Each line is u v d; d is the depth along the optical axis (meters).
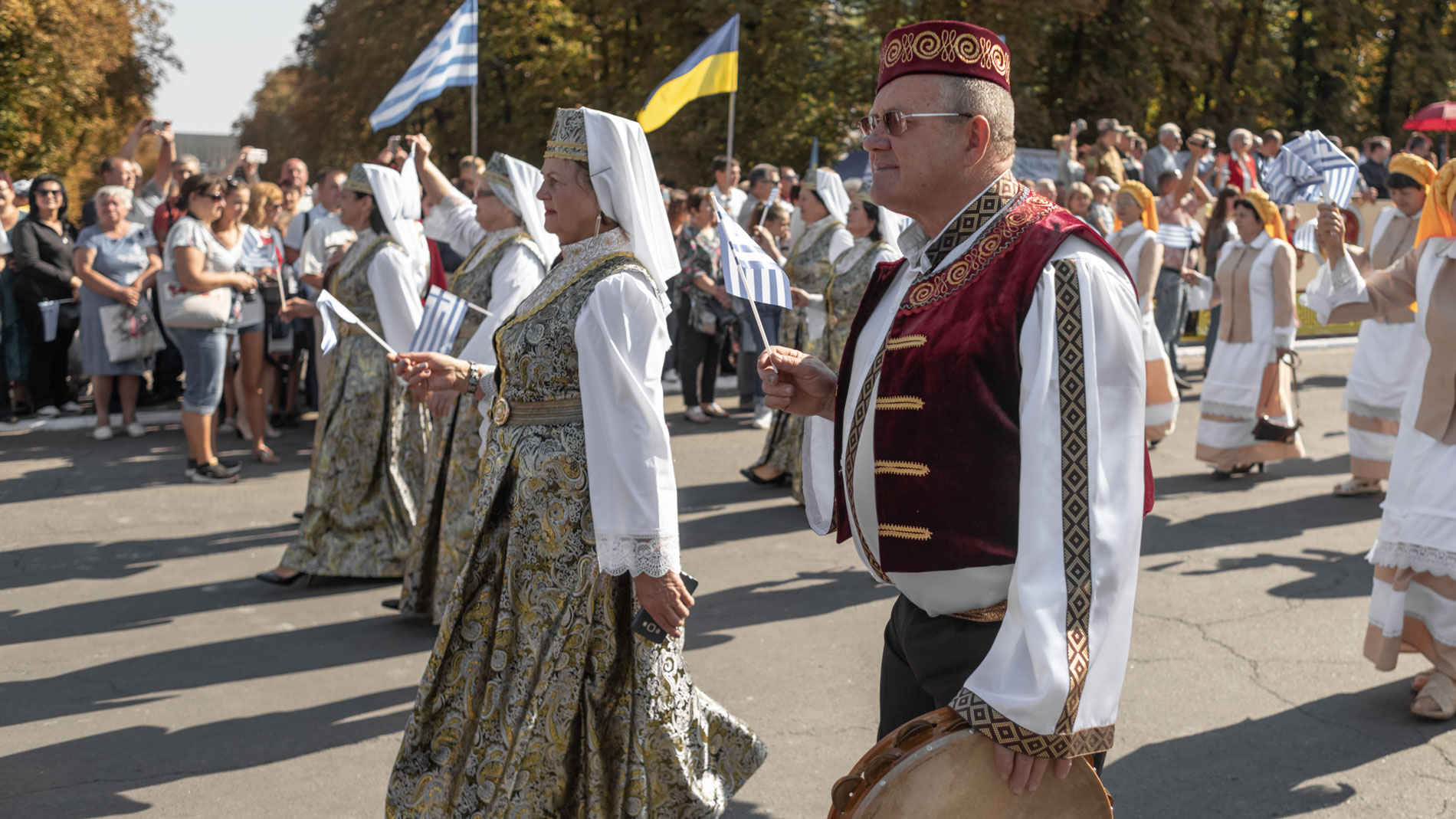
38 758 3.85
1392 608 4.18
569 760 2.79
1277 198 5.40
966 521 1.88
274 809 3.53
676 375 11.50
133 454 8.38
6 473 7.79
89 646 4.87
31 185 9.54
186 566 5.95
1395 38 25.97
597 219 2.85
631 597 2.81
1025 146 21.77
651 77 21.62
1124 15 23.20
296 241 9.16
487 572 2.88
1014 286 1.85
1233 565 5.98
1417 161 5.65
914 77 1.95
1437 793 3.63
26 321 9.20
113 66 24.77
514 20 22.30
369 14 24.73
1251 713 4.20
